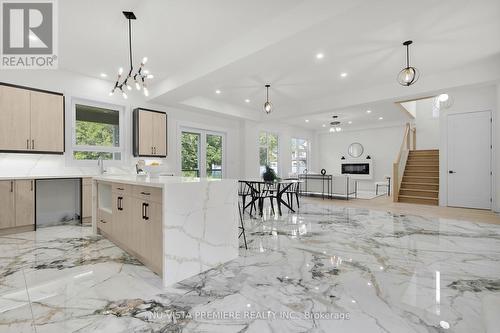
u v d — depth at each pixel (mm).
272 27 3002
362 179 10398
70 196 4703
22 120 3893
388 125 9656
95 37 3369
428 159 8008
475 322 1619
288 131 10039
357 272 2389
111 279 2258
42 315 1716
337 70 4512
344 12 2412
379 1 2270
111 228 3174
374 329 1555
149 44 3582
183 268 2244
